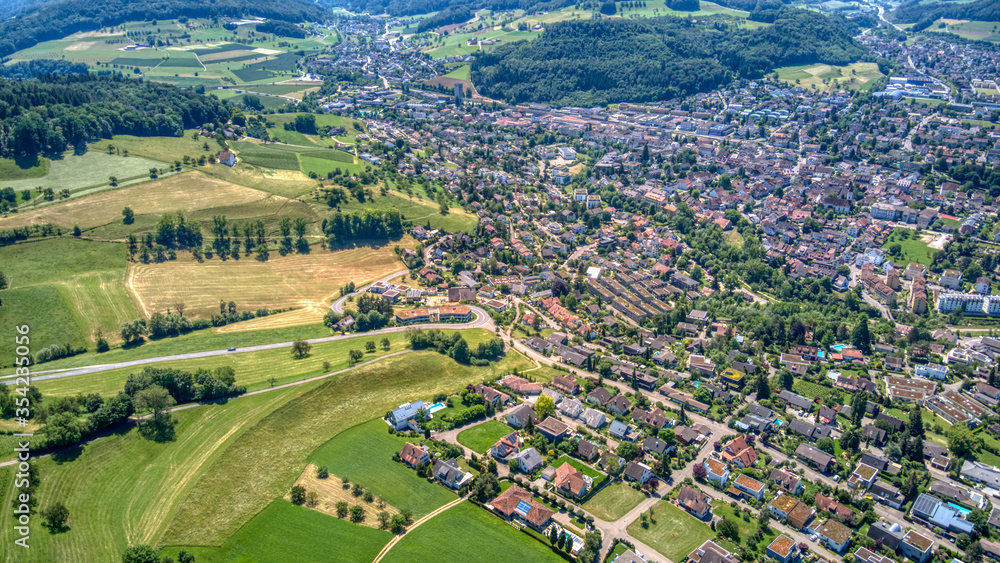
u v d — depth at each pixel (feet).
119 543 646.74
